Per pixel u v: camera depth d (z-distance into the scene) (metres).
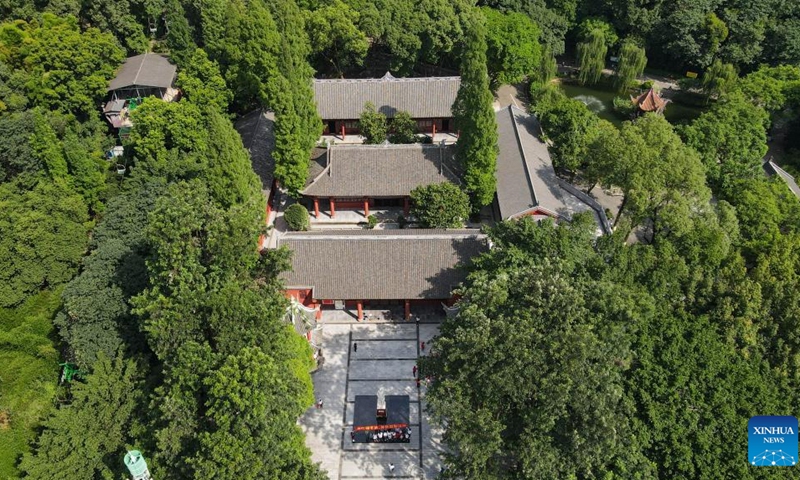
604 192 77.19
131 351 48.88
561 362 35.97
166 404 36.56
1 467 44.97
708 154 72.75
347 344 57.34
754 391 40.19
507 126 78.31
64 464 40.28
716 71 96.50
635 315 39.47
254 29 71.81
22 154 64.75
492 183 67.75
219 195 58.31
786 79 88.94
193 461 34.44
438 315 60.12
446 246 58.25
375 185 69.38
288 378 40.31
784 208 65.06
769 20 101.94
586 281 43.31
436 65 104.06
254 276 47.19
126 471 37.28
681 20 101.81
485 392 36.47
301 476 36.88
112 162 71.31
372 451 48.16
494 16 97.94
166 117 67.94
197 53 77.00
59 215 58.28
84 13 91.06
